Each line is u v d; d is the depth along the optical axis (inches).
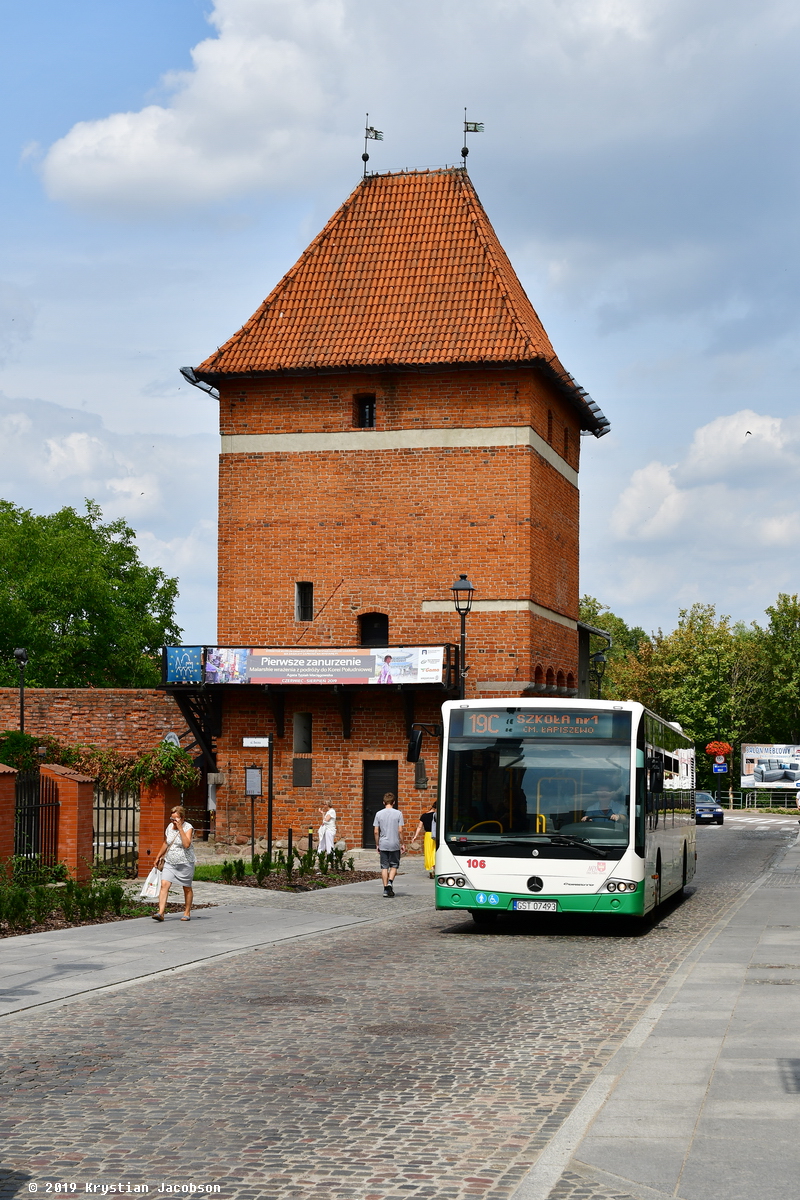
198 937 701.3
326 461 1503.4
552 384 1568.7
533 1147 288.5
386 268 1567.4
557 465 1609.3
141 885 1002.1
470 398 1472.7
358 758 1476.4
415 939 713.6
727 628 3294.8
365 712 1478.8
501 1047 398.3
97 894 821.2
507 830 725.9
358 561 1489.9
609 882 709.3
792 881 1157.1
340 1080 354.9
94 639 2369.6
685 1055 371.9
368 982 542.3
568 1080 351.9
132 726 1642.5
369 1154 285.1
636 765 725.9
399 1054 388.8
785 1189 249.4
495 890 717.3
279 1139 297.3
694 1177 257.3
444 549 1470.2
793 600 3297.2
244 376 1510.8
